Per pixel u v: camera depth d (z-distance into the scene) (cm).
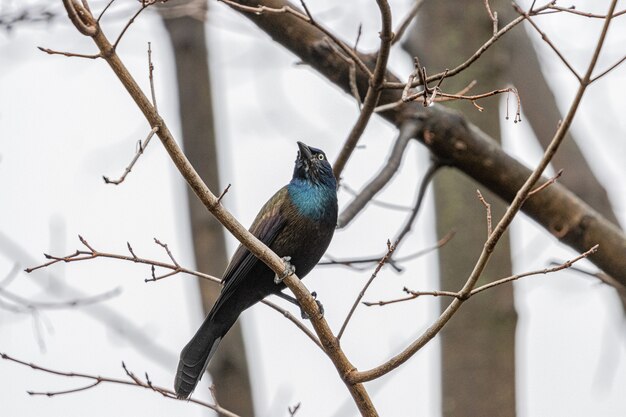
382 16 957
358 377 885
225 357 1371
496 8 1395
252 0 1163
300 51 1182
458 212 1334
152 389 967
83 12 778
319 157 1195
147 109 796
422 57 1399
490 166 1209
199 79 1481
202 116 1473
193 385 1105
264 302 963
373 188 1171
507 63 1429
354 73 1110
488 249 786
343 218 1166
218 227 1430
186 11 1335
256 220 1195
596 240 1219
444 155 1206
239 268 1098
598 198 1501
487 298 1288
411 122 1188
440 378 1294
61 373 953
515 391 1274
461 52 1371
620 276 1227
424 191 1222
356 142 1100
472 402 1257
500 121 1379
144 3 794
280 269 892
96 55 783
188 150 1473
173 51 1495
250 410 1366
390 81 1173
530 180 766
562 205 1222
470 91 1359
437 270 1337
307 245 1177
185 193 1455
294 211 1170
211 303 1397
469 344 1276
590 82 738
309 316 903
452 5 1384
